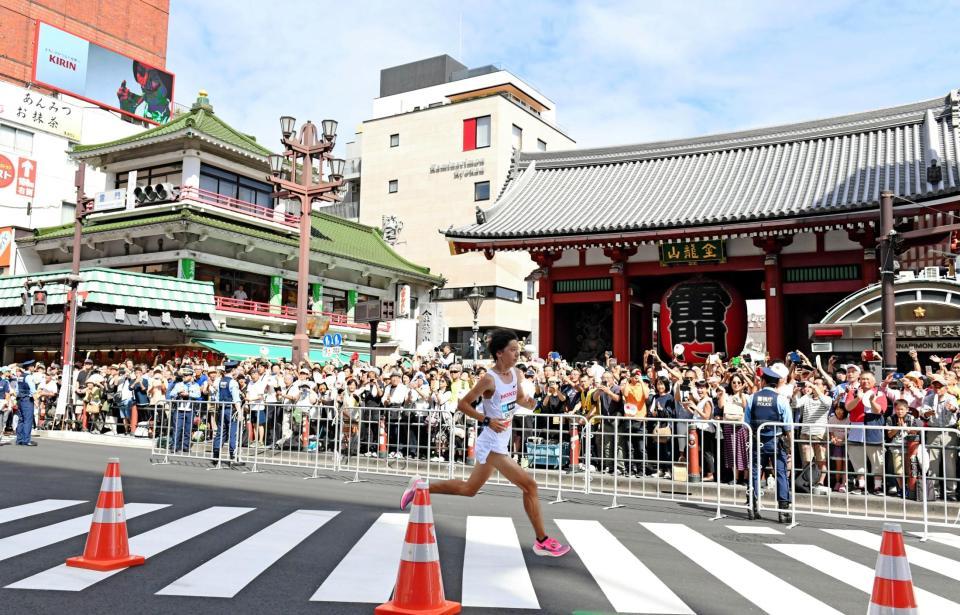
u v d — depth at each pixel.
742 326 19.80
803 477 11.71
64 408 23.39
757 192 21.20
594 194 24.31
